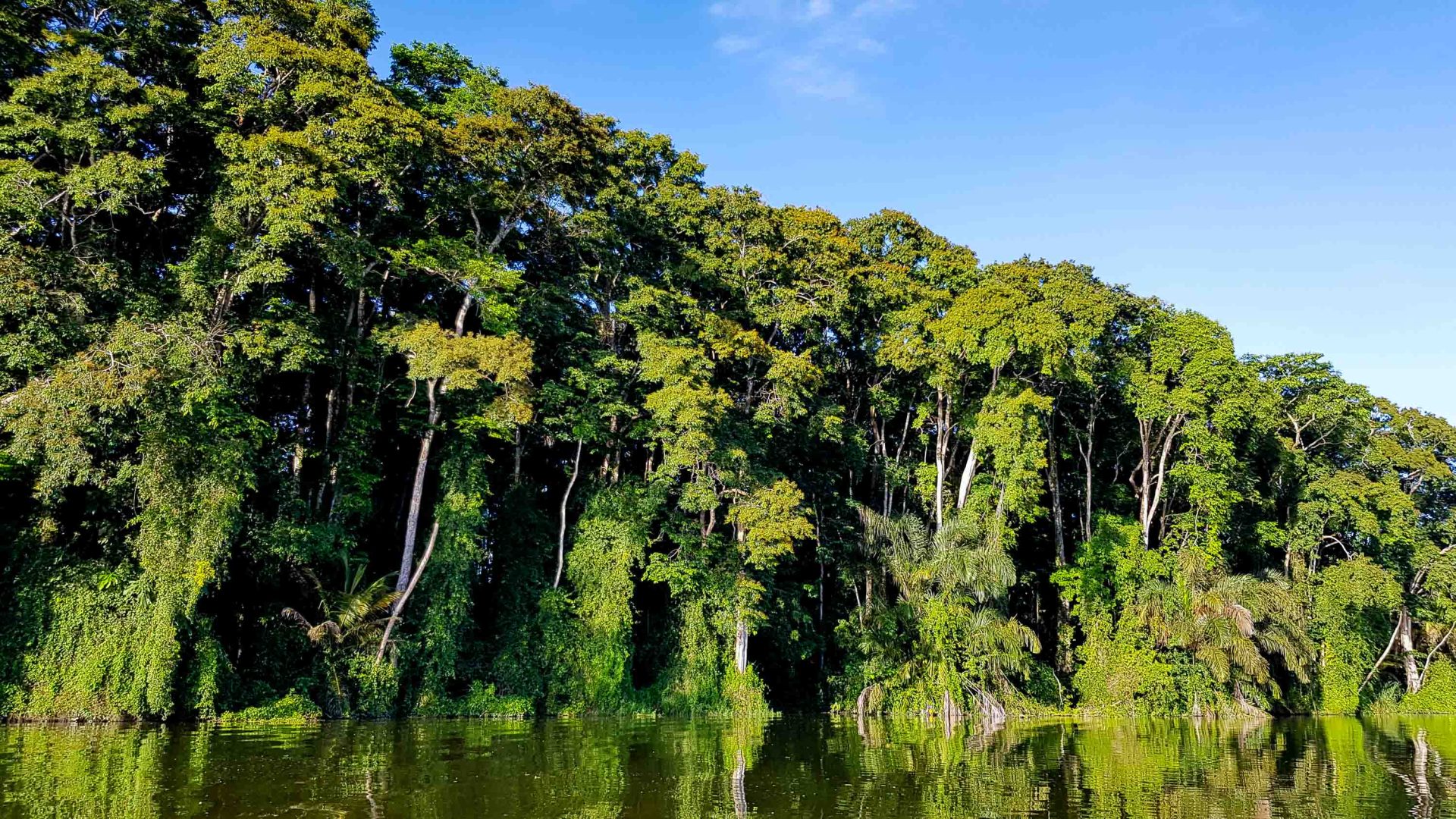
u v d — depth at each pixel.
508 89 36.62
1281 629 40.00
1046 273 43.62
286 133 29.22
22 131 26.62
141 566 26.16
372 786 16.48
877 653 36.66
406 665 30.22
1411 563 49.34
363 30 34.00
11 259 25.08
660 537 36.94
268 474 30.14
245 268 28.33
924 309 41.16
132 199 28.19
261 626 29.31
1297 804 17.31
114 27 31.67
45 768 17.61
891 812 15.64
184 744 21.42
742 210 41.19
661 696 34.69
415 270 34.56
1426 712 48.19
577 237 38.91
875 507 45.03
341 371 33.06
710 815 14.91
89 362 24.52
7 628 25.47
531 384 33.66
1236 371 41.28
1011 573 36.03
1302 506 47.09
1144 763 22.58
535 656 33.28
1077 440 47.00
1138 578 40.41
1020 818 15.45
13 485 27.09
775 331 42.50
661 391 33.88
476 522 31.98
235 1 30.41
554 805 15.36
